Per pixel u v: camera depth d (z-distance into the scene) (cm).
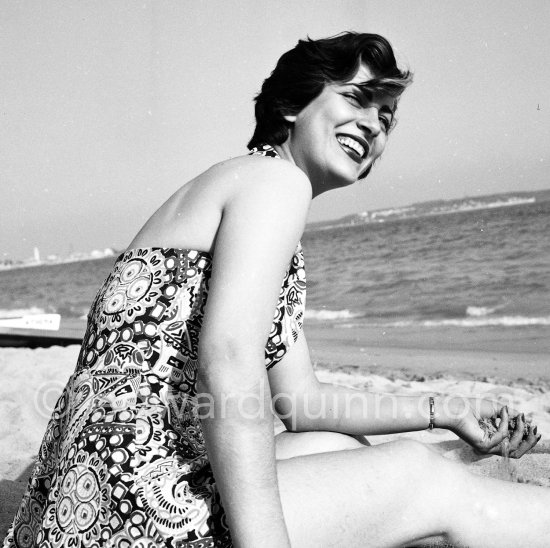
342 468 125
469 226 2998
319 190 149
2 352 596
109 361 123
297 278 137
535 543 129
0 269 6494
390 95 144
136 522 110
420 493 127
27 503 132
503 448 179
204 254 124
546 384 486
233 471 108
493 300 1224
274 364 144
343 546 121
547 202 4647
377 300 1463
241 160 128
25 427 336
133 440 116
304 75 139
